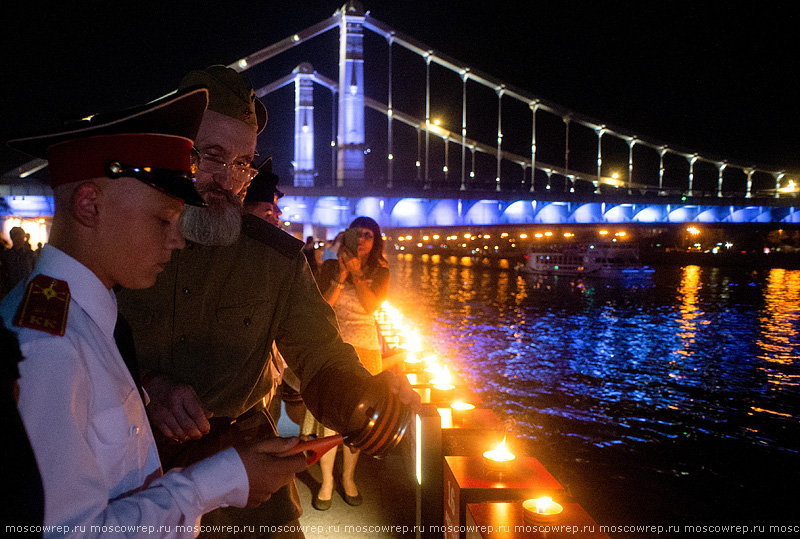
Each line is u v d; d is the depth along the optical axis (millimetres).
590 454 5441
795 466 5266
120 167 681
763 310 20797
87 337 668
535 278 38875
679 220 50000
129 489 692
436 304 21672
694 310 20672
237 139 1173
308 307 1273
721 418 6973
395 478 3215
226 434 1230
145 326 1178
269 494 785
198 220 1124
